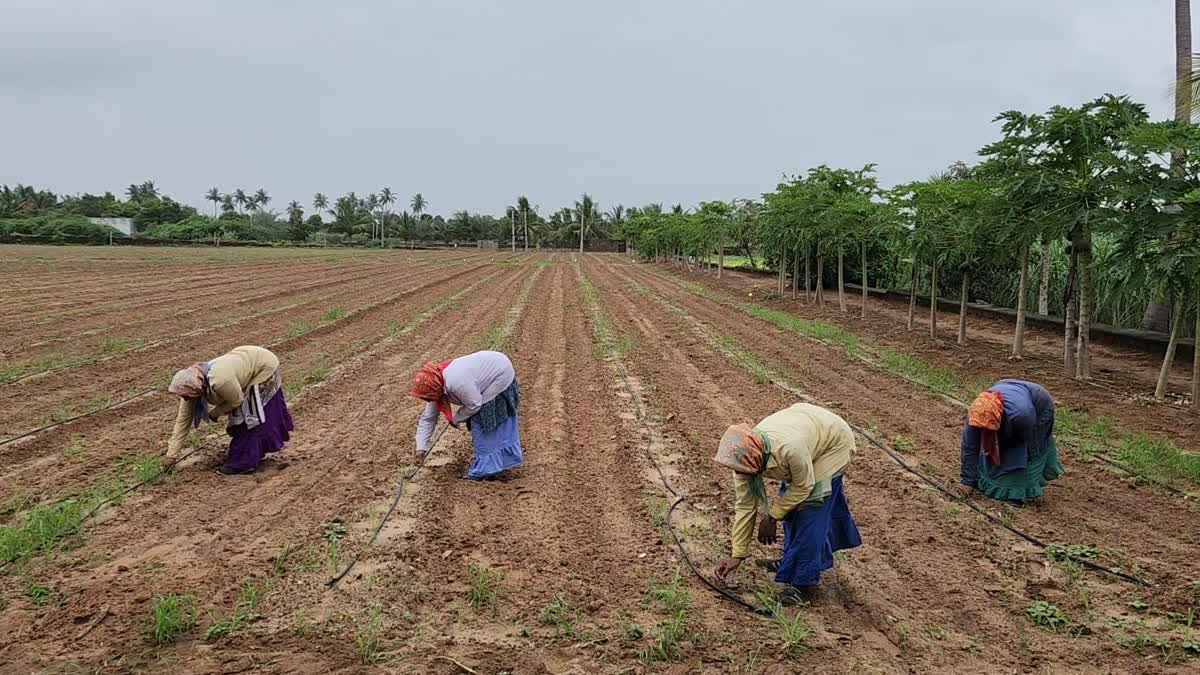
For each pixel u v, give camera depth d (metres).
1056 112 10.73
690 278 35.66
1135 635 4.88
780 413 5.16
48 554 5.75
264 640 4.68
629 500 7.10
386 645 4.66
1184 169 9.80
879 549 6.12
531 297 25.22
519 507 6.90
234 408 7.43
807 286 23.06
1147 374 12.34
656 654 4.59
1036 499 7.17
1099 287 16.17
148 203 95.06
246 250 56.91
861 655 4.64
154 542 6.03
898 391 11.47
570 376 12.41
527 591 5.36
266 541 6.07
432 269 39.44
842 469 5.13
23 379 11.14
